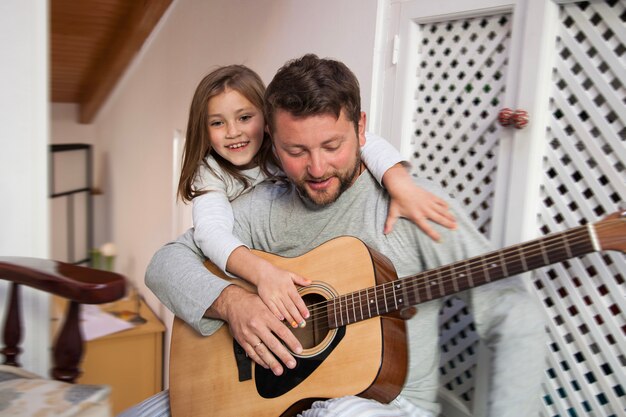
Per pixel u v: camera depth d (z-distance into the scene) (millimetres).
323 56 2062
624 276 1205
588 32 1253
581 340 1312
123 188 4461
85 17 3498
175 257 1343
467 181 1589
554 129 1340
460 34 1589
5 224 1681
